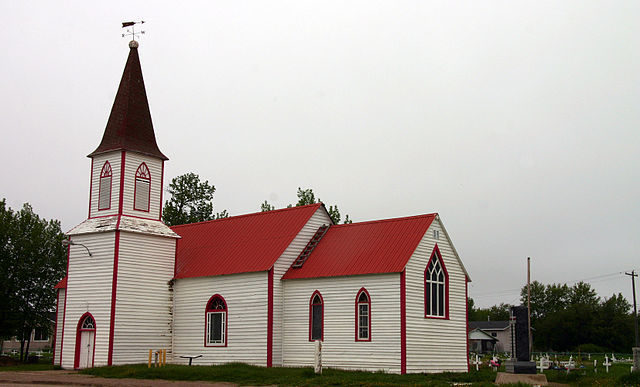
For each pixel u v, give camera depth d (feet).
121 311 152.66
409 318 131.64
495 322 420.77
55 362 179.73
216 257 164.04
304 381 112.27
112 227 154.81
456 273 149.48
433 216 143.84
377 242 144.46
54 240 225.35
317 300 143.95
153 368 133.90
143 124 169.17
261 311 146.72
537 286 494.59
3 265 212.84
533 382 111.96
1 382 119.44
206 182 284.00
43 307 220.23
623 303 408.67
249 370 129.18
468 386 102.58
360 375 120.67
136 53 174.09
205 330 156.66
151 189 167.43
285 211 169.48
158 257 163.53
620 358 254.06
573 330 357.82
